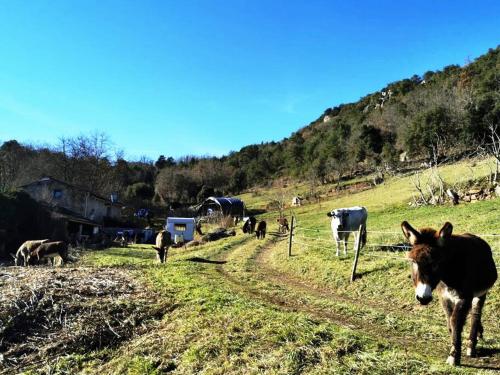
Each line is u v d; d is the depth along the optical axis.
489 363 5.75
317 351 5.96
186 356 6.46
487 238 13.95
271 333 6.67
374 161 58.09
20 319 8.13
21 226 29.92
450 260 5.28
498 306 8.61
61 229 33.28
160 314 8.41
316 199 52.34
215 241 31.61
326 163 62.34
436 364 5.52
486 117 42.78
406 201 32.56
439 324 8.00
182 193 82.81
